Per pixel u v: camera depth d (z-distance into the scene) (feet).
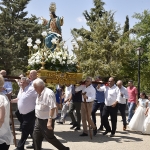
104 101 35.81
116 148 27.53
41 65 33.50
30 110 24.71
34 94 24.77
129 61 119.44
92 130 37.91
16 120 46.78
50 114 20.54
